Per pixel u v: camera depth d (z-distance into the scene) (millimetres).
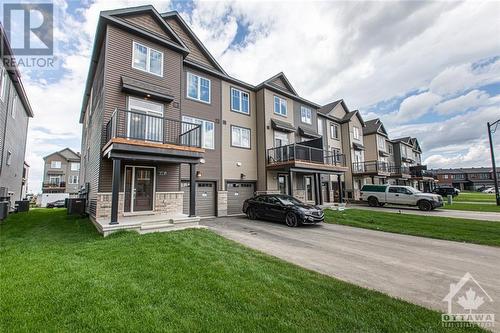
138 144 7941
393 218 11438
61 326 2533
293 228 9586
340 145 23781
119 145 7586
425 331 2598
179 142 10547
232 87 15031
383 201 17500
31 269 4098
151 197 9938
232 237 7688
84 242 6336
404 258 5598
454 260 5477
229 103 14727
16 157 16812
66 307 2891
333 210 14289
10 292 3227
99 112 10219
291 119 17672
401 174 27703
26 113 19281
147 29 10438
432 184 39844
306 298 3305
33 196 41406
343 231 8961
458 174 70750
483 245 6938
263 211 11508
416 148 41250
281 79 17641
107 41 9430
